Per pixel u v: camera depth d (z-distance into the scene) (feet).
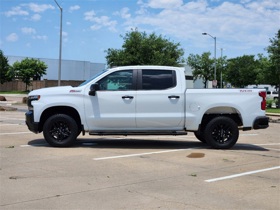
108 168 25.61
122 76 33.32
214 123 34.04
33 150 31.76
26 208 17.38
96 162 27.40
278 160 29.86
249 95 34.14
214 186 21.68
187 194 20.01
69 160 27.91
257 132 53.31
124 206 17.85
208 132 34.14
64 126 33.27
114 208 17.54
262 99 34.42
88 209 17.37
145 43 151.94
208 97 33.63
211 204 18.43
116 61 154.20
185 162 28.19
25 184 21.33
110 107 32.89
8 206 17.63
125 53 154.30
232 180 23.16
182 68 34.04
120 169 25.40
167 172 24.86
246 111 34.06
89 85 33.19
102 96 32.83
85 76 291.17
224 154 31.94
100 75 33.37
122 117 32.81
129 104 32.91
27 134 41.70
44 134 33.09
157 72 33.58
